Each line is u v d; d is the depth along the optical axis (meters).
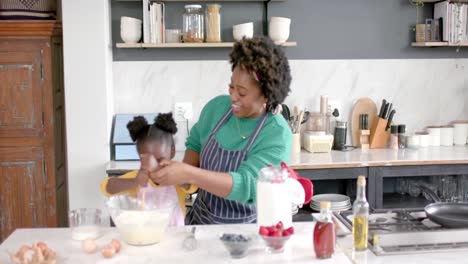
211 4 3.50
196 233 1.88
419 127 3.91
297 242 1.79
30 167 3.41
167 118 1.97
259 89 1.90
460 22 3.63
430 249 1.70
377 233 1.74
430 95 3.89
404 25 3.81
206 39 3.53
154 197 2.01
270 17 3.69
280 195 1.73
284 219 1.74
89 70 3.26
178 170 1.80
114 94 3.65
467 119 3.93
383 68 3.83
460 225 1.78
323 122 3.70
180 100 3.69
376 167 3.24
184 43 3.40
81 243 1.78
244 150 2.01
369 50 3.80
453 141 3.87
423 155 3.44
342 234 1.85
